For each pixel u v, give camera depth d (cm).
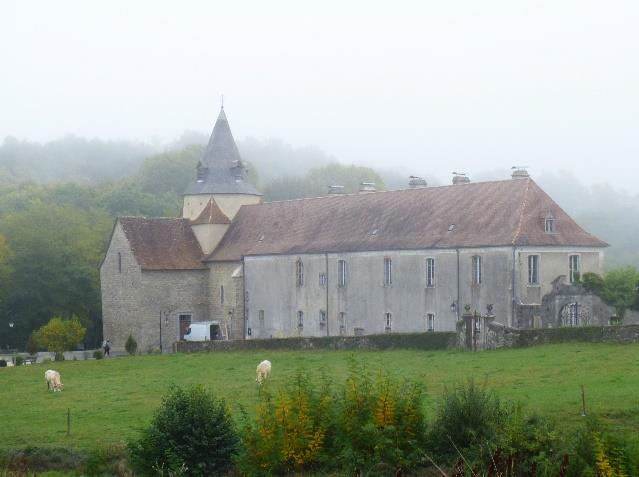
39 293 10738
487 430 3108
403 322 7662
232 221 9575
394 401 3234
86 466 3616
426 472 3109
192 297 9306
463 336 6175
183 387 5266
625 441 2616
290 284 8581
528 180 7388
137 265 9056
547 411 3672
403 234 7781
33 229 11038
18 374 6612
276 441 3253
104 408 4866
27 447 3928
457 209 7638
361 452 3177
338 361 6088
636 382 4259
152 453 3419
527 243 6944
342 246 8131
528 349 5747
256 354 6919
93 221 12962
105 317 9481
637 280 6769
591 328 5703
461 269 7250
